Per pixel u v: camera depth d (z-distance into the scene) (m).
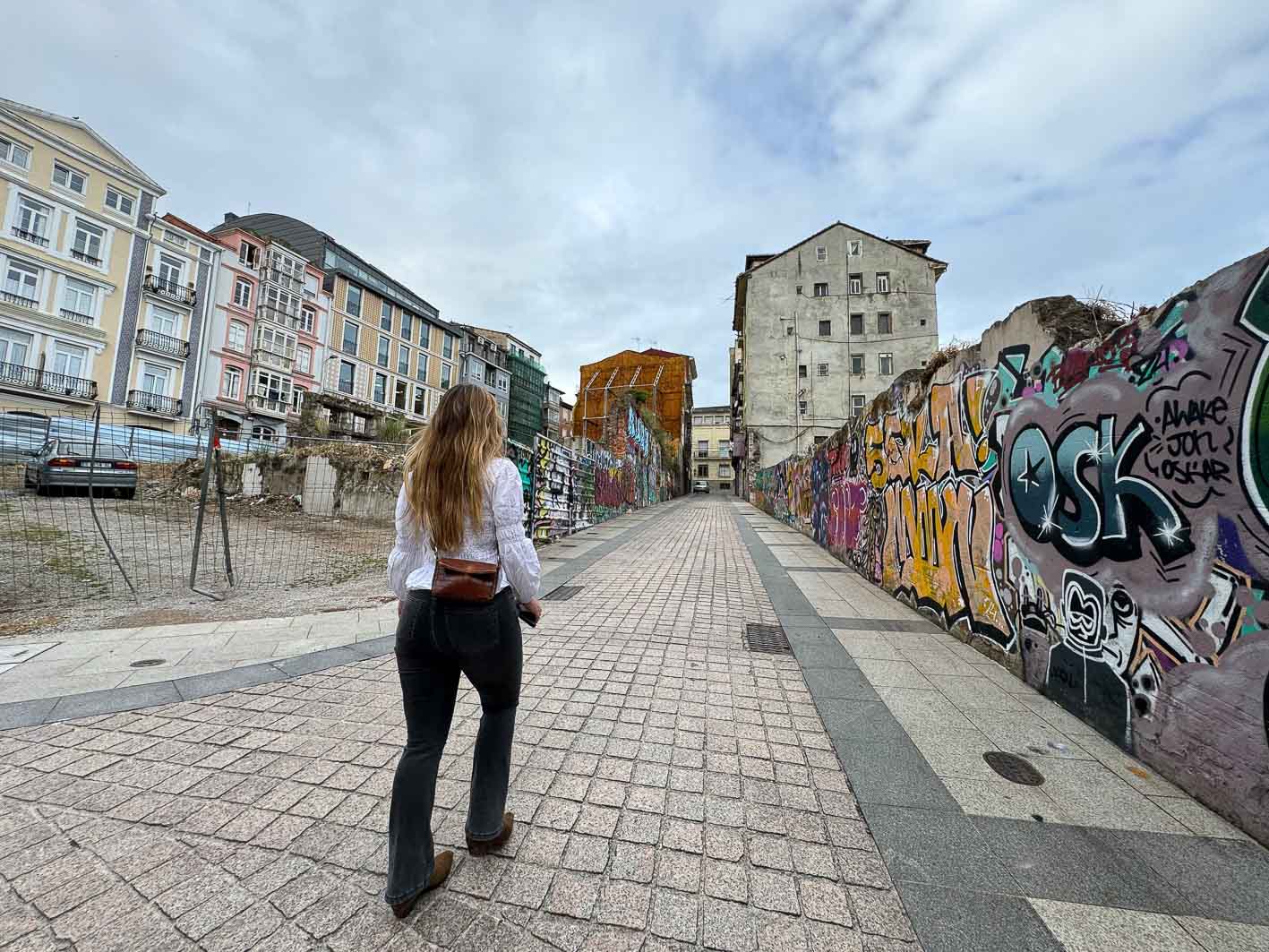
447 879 1.70
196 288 29.53
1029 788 2.29
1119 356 2.71
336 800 2.14
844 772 2.42
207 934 1.47
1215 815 2.10
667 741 2.71
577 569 7.95
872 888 1.71
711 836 1.96
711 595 6.27
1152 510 2.48
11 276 23.72
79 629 4.35
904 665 3.87
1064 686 3.12
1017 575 3.64
